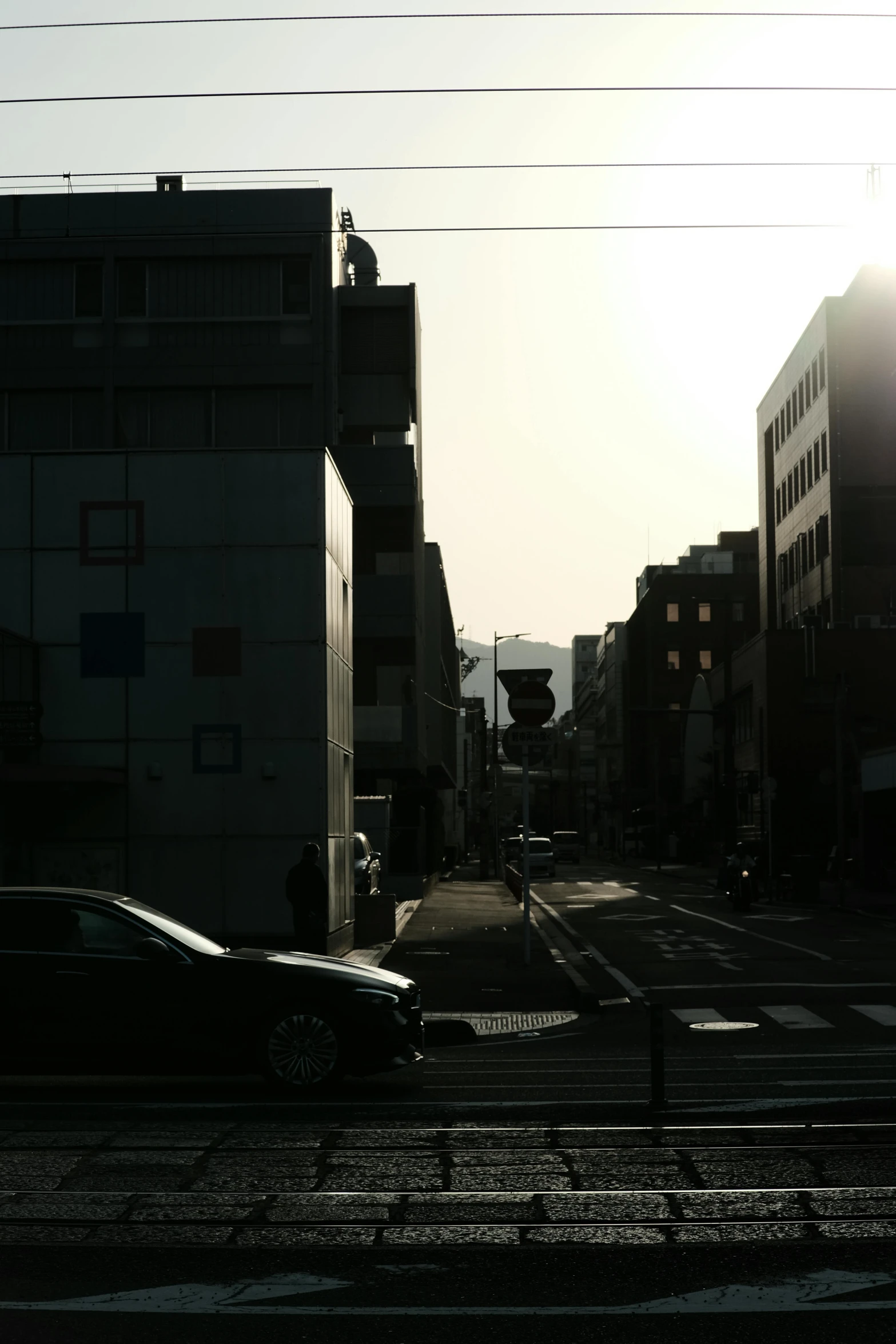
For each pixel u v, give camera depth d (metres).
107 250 44.81
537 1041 15.05
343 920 25.02
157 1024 11.11
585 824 177.75
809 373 80.94
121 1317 5.46
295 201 46.31
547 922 35.44
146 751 22.75
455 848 87.50
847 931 32.06
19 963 11.17
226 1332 5.27
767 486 93.31
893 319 75.50
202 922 22.53
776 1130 9.49
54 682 22.78
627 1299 5.70
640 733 132.62
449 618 74.75
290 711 22.77
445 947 26.77
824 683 71.12
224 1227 6.94
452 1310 5.54
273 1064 11.11
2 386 44.56
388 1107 10.41
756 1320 5.41
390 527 46.69
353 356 46.91
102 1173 8.20
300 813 22.62
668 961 24.39
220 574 22.89
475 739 116.81
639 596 152.38
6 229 46.34
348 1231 6.84
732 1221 7.00
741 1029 15.60
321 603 22.86
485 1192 7.66
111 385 44.62
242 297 45.00
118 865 22.56
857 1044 14.23
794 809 70.94
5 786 22.36
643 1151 8.77
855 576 74.25
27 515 23.03
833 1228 6.84
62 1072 11.12
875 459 74.88
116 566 22.92
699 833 94.44
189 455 23.05
